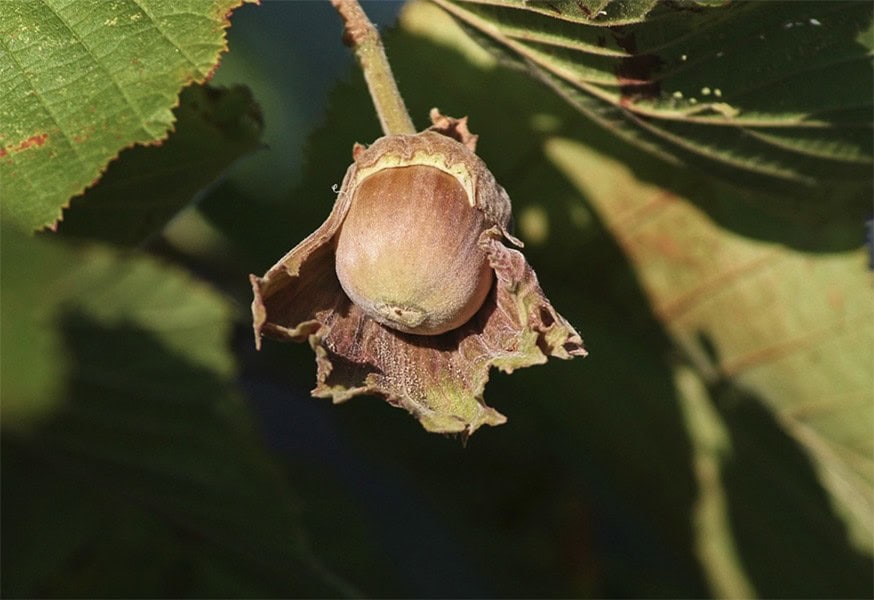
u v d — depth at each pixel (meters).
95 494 0.31
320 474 0.34
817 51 0.28
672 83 0.29
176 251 0.34
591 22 0.28
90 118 0.26
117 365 0.29
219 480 0.31
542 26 0.28
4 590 0.30
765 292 0.35
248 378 0.35
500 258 0.25
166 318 0.29
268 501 0.31
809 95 0.29
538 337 0.25
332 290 0.26
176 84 0.26
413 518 0.34
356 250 0.25
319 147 0.34
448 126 0.26
